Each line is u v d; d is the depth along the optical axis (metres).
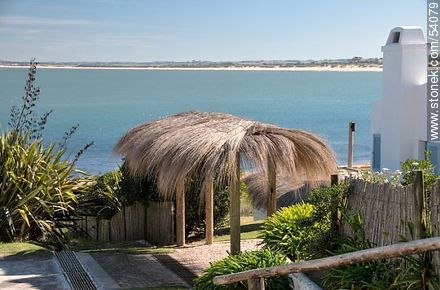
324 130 64.56
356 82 153.00
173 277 11.19
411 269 7.25
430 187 7.66
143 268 11.85
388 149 16.42
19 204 13.83
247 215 20.72
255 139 10.98
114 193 15.59
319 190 9.74
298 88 130.25
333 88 130.38
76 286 10.33
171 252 13.52
